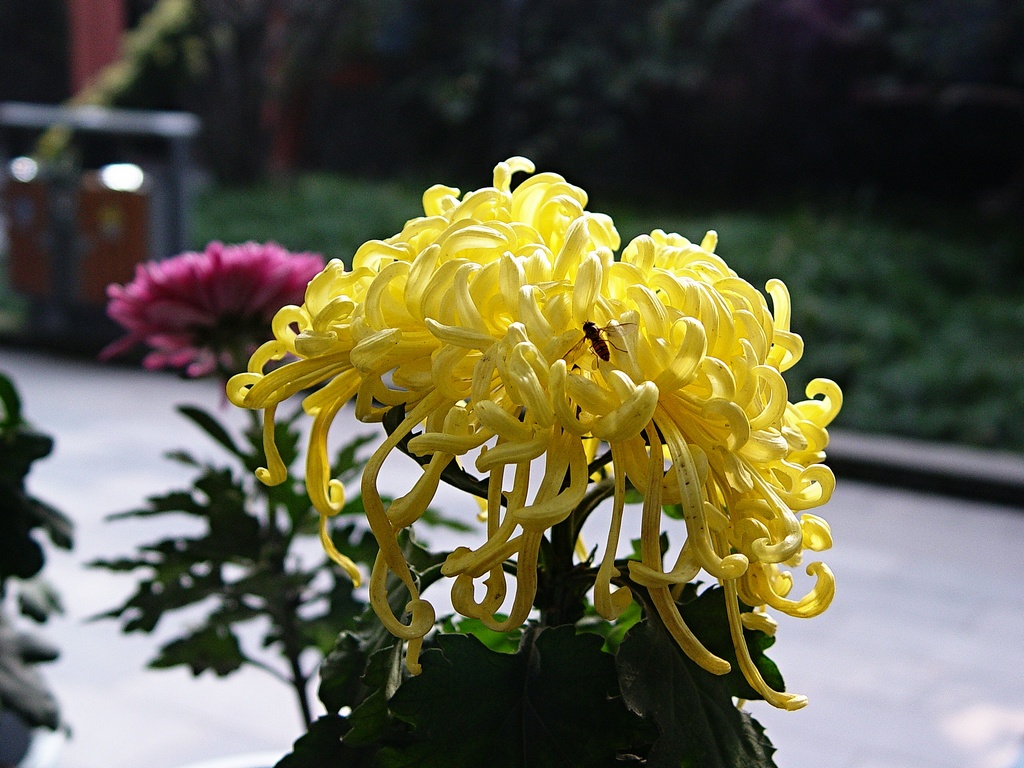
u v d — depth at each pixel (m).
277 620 1.11
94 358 6.94
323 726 0.75
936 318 7.03
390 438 0.62
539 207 0.70
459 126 12.20
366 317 0.62
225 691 2.88
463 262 0.60
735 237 8.29
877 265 7.66
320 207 10.12
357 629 0.79
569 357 0.61
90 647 3.09
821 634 3.32
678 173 11.30
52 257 7.12
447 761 0.63
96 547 3.81
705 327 0.60
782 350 0.68
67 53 13.01
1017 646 3.32
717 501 0.68
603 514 3.51
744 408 0.60
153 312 1.06
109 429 5.30
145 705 2.81
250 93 11.45
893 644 3.28
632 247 0.66
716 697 0.66
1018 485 4.71
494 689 0.65
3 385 1.22
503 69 11.73
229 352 1.09
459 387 0.62
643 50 11.33
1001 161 9.96
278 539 1.11
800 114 10.74
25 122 7.01
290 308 0.71
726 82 10.86
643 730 0.64
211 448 4.99
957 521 4.48
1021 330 6.82
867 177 10.54
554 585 0.74
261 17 11.38
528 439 0.57
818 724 2.81
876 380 6.12
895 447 5.11
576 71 11.45
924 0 10.12
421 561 0.75
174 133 6.89
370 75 12.48
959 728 2.82
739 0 10.54
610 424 0.56
